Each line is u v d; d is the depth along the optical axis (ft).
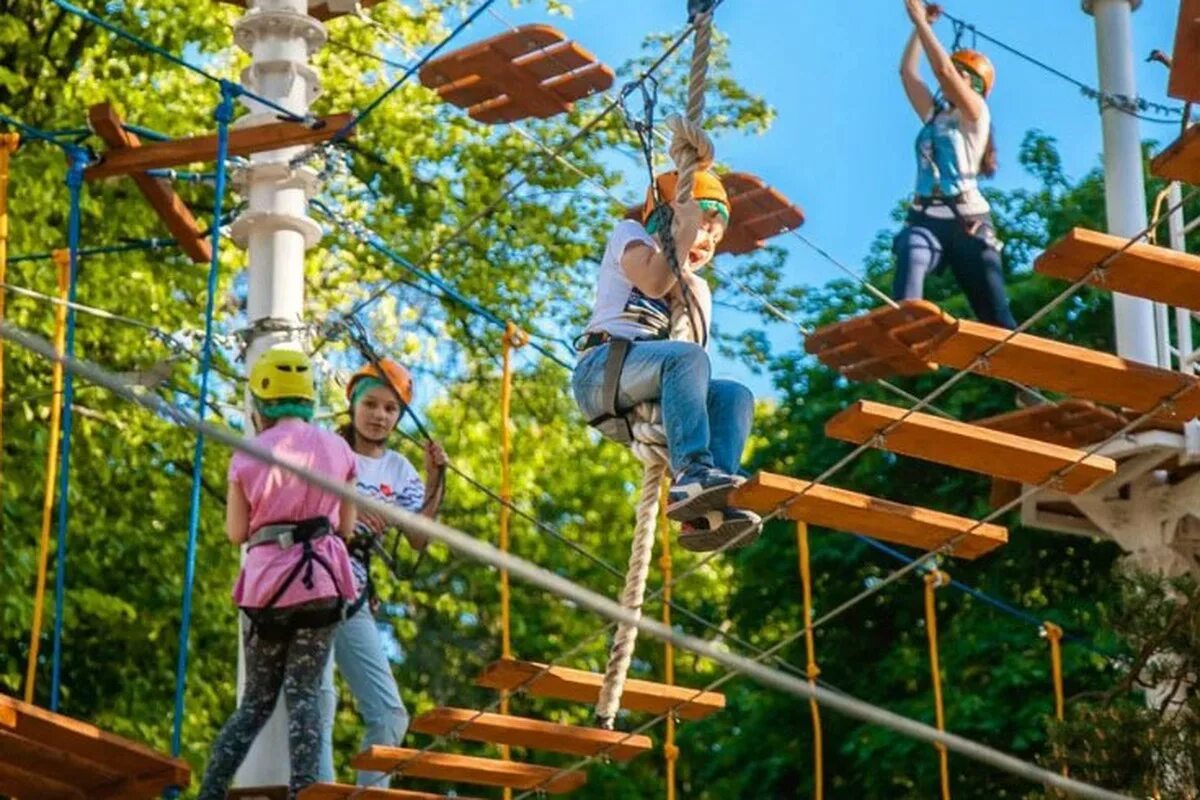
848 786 56.75
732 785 57.57
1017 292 56.65
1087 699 51.01
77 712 52.16
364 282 59.11
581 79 35.58
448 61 35.12
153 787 28.89
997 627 54.60
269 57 35.65
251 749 31.63
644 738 29.66
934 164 39.27
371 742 30.09
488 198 60.13
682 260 26.11
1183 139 23.85
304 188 35.24
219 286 54.65
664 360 25.94
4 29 52.31
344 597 27.63
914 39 40.47
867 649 57.67
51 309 51.19
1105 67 39.52
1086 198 58.90
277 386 28.40
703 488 25.32
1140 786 30.71
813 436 58.39
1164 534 37.14
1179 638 31.55
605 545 66.90
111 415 52.21
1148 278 25.12
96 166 35.06
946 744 18.76
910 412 26.00
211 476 54.19
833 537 57.21
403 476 31.40
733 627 59.21
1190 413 26.58
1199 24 23.75
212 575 52.85
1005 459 26.73
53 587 50.96
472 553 16.07
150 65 55.06
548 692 29.07
